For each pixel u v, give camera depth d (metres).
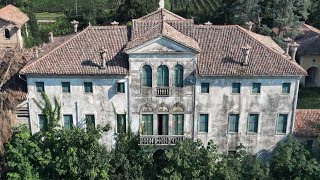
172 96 46.03
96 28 49.38
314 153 46.94
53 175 45.69
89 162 43.19
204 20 106.19
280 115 47.06
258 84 45.66
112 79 45.47
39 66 45.34
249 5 81.88
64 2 124.38
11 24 80.88
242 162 44.38
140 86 45.66
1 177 45.84
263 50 47.09
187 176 43.59
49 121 46.91
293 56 48.75
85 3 125.06
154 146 46.66
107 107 46.72
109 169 44.78
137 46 43.56
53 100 46.50
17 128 46.53
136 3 98.31
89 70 44.91
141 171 44.69
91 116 47.25
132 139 47.44
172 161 43.59
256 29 82.50
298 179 42.84
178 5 133.88
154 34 44.34
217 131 47.53
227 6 89.94
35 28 92.62
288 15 77.75
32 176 44.81
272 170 45.44
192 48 43.59
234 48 47.31
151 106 46.50
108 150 48.25
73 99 46.44
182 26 49.25
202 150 43.72
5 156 45.66
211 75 44.50
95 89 46.03
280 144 46.16
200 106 46.47
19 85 47.72
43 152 45.59
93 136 44.25
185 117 47.00
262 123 47.22
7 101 46.44
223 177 42.53
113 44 47.69
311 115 49.75
